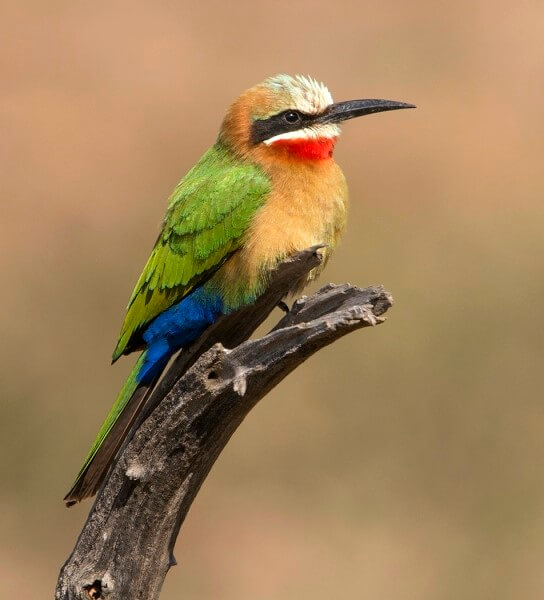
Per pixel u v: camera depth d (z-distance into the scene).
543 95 20.12
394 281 16.44
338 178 9.48
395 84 20.17
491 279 16.45
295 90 9.45
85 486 8.57
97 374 15.51
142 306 9.32
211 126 19.00
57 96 19.27
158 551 7.70
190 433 7.53
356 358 15.55
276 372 7.43
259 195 9.16
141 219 17.34
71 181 17.83
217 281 9.16
